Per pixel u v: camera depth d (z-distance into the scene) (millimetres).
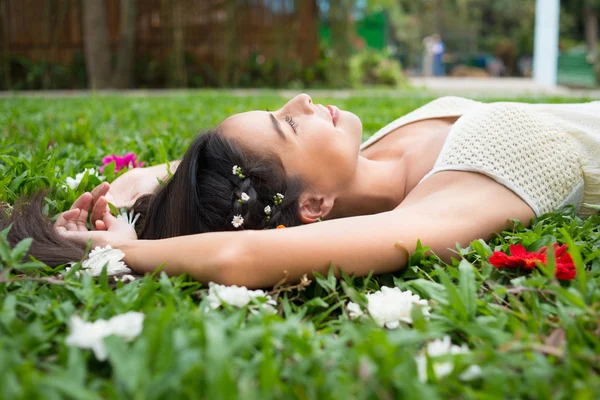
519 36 30938
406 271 1555
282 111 1859
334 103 7004
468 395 962
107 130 4129
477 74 27438
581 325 1156
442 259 1598
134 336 1091
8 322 1150
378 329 1165
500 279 1480
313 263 1464
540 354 1063
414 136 2188
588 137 1921
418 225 1592
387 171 2004
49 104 6523
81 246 1627
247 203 1667
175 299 1302
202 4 11906
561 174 1841
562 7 31641
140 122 4727
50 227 1638
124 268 1502
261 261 1437
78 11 11477
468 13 33719
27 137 3691
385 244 1523
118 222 1778
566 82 16828
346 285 1413
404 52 30625
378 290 1514
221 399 872
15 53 11320
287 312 1344
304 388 965
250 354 1097
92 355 1086
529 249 1646
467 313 1227
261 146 1747
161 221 1777
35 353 1108
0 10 11133
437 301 1328
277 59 12188
